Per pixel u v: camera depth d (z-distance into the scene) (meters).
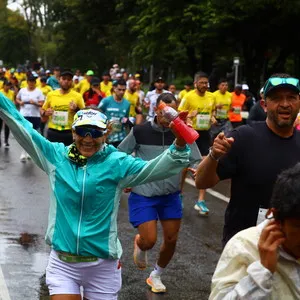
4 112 3.76
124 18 34.16
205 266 6.50
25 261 6.39
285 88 3.76
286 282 2.29
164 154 3.64
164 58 34.56
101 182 3.71
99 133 3.69
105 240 3.77
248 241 2.32
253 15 24.03
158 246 7.21
